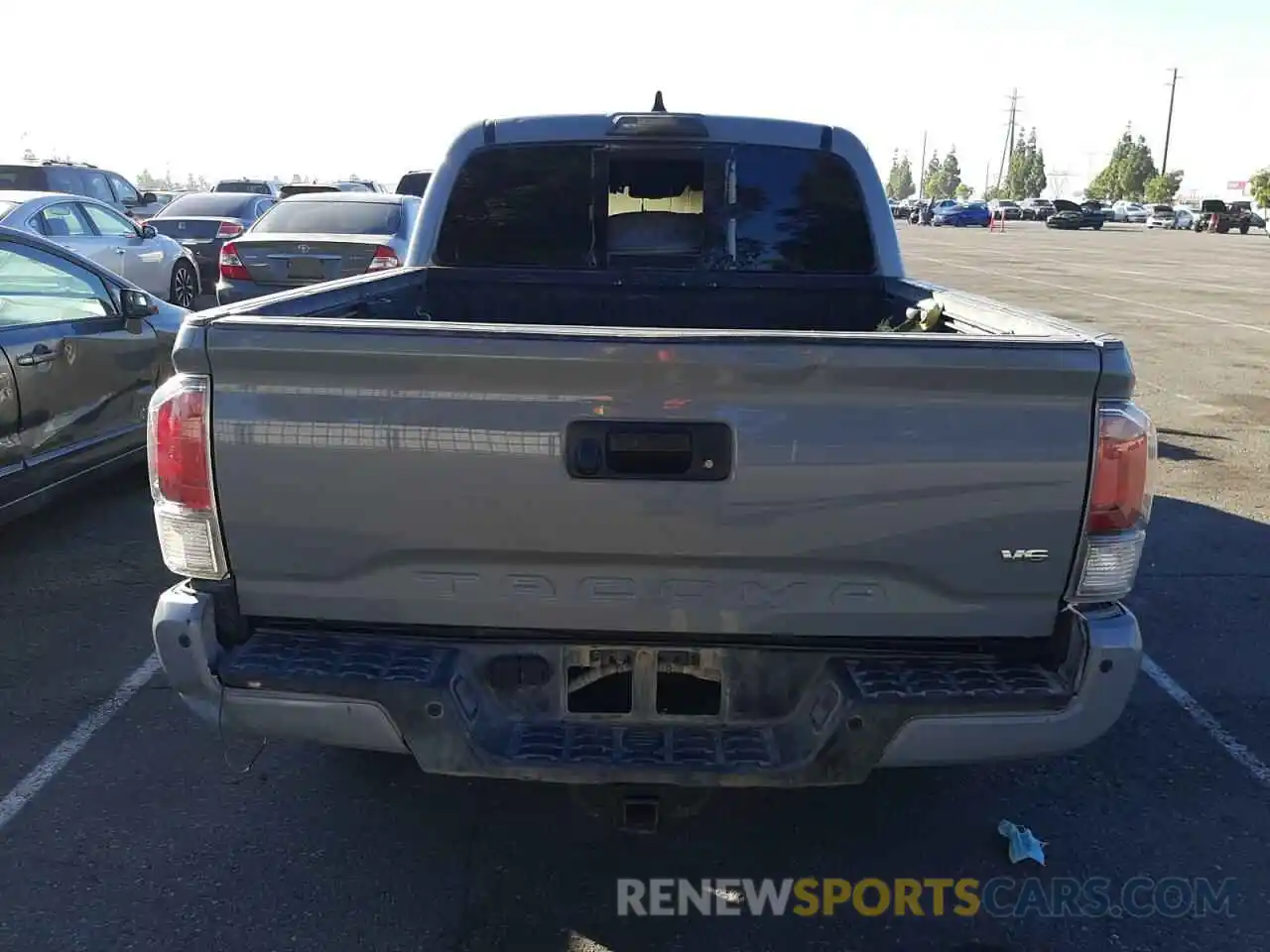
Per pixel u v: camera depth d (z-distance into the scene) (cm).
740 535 259
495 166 452
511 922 303
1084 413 257
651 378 252
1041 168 13788
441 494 259
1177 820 360
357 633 279
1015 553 262
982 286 2330
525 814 355
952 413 255
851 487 257
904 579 265
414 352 251
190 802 357
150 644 477
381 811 355
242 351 254
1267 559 611
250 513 264
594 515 258
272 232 1173
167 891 312
